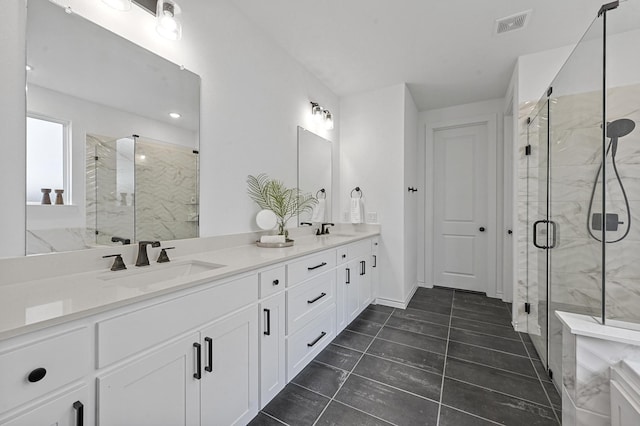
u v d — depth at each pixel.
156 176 1.44
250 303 1.33
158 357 0.93
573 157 1.55
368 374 1.75
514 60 2.47
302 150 2.65
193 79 1.62
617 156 1.34
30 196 1.02
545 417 1.39
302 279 1.75
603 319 1.21
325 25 2.04
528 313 2.31
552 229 1.78
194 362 1.05
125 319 0.84
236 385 1.25
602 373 1.07
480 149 3.50
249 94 2.01
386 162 3.09
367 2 1.79
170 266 1.37
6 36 0.97
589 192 1.39
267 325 1.44
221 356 1.17
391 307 3.02
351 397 1.53
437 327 2.48
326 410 1.43
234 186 1.89
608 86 1.37
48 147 1.07
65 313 0.71
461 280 3.62
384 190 3.10
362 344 2.16
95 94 1.21
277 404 1.47
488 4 1.79
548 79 2.30
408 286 3.20
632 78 1.36
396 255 3.03
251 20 2.00
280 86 2.33
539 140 2.08
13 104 0.98
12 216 0.98
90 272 1.16
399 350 2.06
